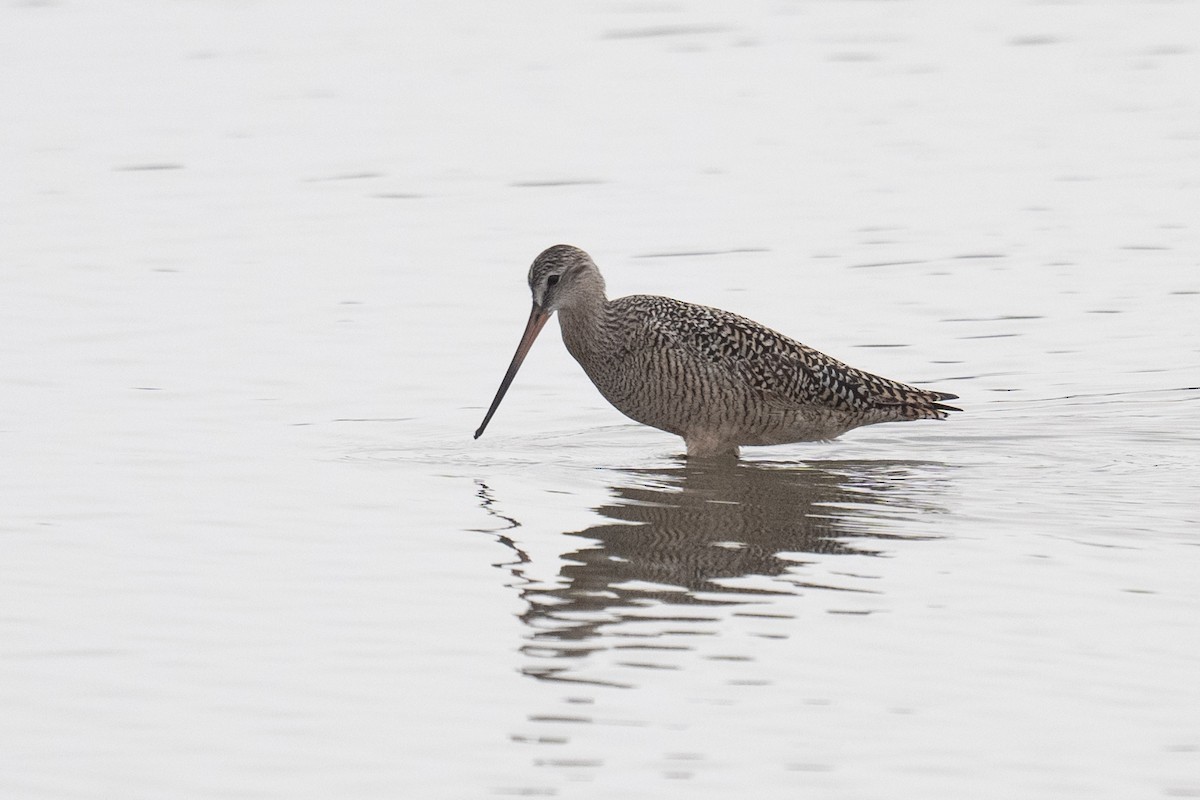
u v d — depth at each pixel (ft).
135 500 45.75
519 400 57.11
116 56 112.47
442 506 45.85
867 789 29.53
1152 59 110.42
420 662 34.99
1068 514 44.62
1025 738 31.24
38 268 71.56
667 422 52.42
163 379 57.82
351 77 107.34
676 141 92.79
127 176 87.20
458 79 106.83
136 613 37.63
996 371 58.95
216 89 104.99
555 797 29.40
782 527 44.04
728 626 36.70
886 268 71.05
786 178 85.40
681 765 30.45
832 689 33.40
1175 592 38.32
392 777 30.17
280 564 40.86
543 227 77.97
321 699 33.24
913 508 45.73
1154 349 60.80
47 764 30.71
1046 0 128.57
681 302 52.70
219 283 69.87
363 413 54.95
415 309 66.64
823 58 111.45
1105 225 76.79
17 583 39.37
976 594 38.47
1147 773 29.99
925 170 86.69
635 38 117.39
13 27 119.85
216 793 29.71
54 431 52.06
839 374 51.72
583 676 34.17
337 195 83.76
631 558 41.47
